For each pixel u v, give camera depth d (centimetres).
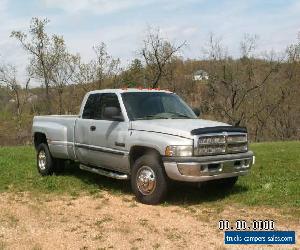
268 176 920
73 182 923
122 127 797
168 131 722
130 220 651
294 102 4553
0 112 5028
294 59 4509
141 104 824
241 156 748
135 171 759
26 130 4622
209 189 829
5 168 1083
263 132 4634
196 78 4450
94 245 549
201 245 545
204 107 4366
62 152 955
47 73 4372
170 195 793
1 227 626
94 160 875
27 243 558
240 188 830
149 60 4100
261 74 4400
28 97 4862
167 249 532
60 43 4344
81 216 678
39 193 838
